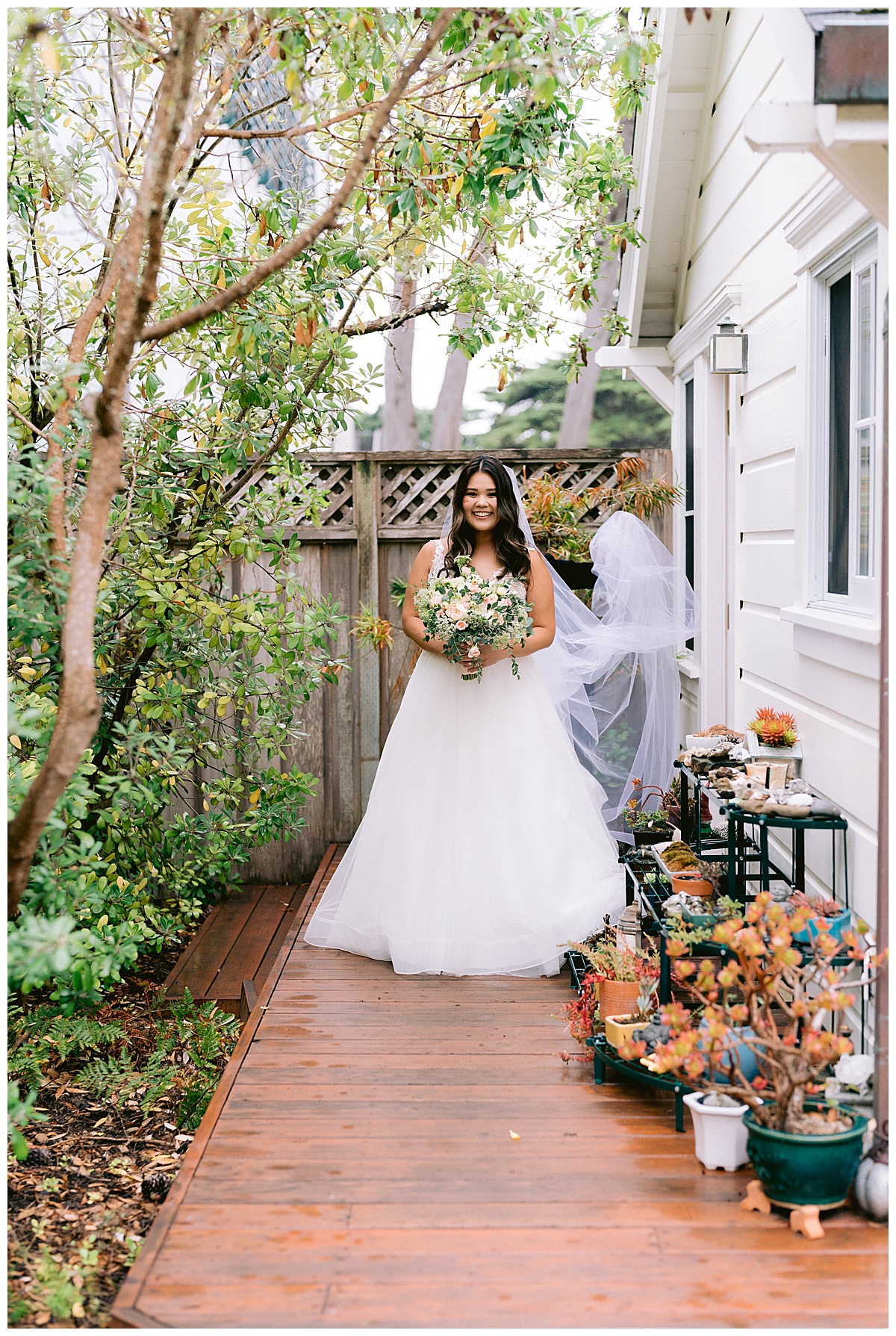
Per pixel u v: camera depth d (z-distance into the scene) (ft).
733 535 15.39
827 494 11.21
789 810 9.80
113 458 7.82
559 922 12.49
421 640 13.21
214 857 14.38
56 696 11.12
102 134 11.44
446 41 10.28
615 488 18.60
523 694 13.26
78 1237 8.14
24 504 8.66
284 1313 6.41
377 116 8.55
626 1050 8.12
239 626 13.25
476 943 12.59
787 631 12.25
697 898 10.72
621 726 17.43
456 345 16.31
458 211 14.19
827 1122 7.50
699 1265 6.87
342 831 18.71
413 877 12.84
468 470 13.30
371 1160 8.23
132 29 9.21
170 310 12.97
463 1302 6.50
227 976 13.94
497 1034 10.71
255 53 9.75
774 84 12.50
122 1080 10.94
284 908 17.26
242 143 12.03
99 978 9.31
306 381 14.10
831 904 9.11
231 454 13.53
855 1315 6.36
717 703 16.94
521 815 12.81
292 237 12.53
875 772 9.14
